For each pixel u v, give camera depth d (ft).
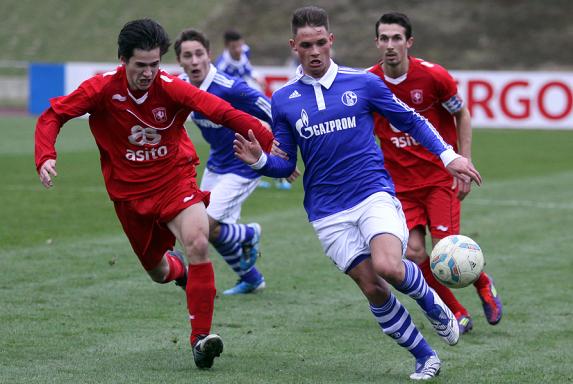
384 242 51.90
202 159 191.31
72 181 153.79
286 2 408.05
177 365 55.57
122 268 87.15
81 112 55.26
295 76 56.85
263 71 257.55
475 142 229.04
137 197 57.36
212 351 53.42
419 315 72.18
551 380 53.67
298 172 56.65
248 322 67.92
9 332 63.21
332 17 395.96
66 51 396.78
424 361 54.08
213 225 76.54
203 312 55.31
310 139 54.39
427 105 68.23
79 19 418.31
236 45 136.67
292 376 53.31
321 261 92.48
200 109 54.95
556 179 162.30
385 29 66.90
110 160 57.41
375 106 54.90
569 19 377.91
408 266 52.70
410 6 393.91
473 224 116.47
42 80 292.81
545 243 103.40
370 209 53.36
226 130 77.51
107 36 403.75
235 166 78.59
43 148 54.19
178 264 65.16
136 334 63.46
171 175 57.41
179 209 56.70
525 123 244.63
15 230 107.24
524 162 188.75
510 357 59.16
